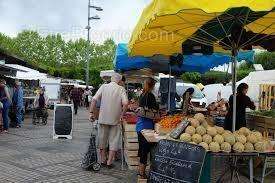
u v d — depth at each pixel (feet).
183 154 18.07
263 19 22.99
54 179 26.07
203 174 17.90
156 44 27.09
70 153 35.65
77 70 199.21
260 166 25.95
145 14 18.11
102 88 29.30
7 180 25.55
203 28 24.07
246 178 23.45
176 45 28.09
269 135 30.50
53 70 190.70
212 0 15.23
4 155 34.01
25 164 30.53
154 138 20.92
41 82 104.01
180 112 35.47
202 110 43.06
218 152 18.69
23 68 91.20
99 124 29.63
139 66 36.19
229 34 23.90
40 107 63.62
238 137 19.36
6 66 72.33
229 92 77.97
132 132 27.91
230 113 32.17
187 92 37.73
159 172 18.75
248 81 66.54
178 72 41.39
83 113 102.27
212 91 81.97
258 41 25.79
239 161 24.54
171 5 15.46
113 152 29.55
